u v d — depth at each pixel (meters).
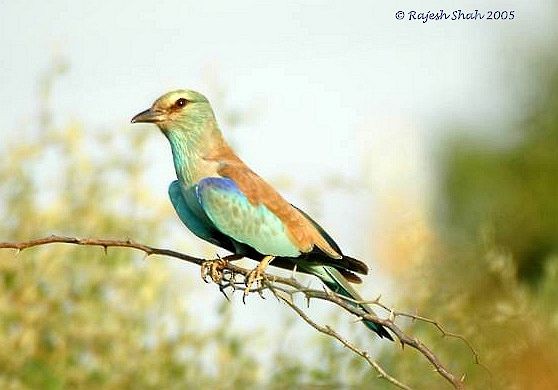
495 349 14.30
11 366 14.07
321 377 14.05
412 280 14.27
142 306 14.24
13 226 14.56
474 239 18.61
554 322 14.91
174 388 14.14
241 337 14.27
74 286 14.38
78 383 14.18
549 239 20.72
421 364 14.11
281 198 12.65
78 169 14.77
